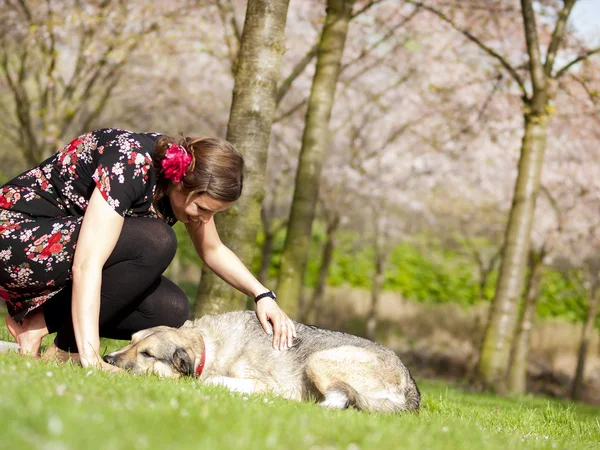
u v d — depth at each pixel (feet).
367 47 52.80
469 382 41.96
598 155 55.47
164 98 55.42
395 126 57.31
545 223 55.62
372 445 7.80
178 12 46.78
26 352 12.61
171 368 13.57
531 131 38.17
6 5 46.78
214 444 6.45
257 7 20.66
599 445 13.15
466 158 58.70
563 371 66.28
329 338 14.85
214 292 20.85
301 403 12.25
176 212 12.77
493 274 75.51
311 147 32.07
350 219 65.72
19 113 48.96
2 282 12.48
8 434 5.75
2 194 12.58
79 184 12.41
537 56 37.68
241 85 20.80
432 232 71.87
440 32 50.72
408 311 75.77
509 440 11.00
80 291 11.60
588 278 65.57
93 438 5.97
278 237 74.95
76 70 46.09
